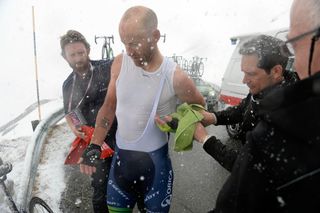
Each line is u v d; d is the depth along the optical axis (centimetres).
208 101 1020
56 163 482
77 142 273
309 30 85
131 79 198
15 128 776
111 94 219
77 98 290
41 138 530
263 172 82
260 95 210
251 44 210
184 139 177
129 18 174
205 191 414
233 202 90
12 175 419
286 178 76
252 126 220
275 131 79
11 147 546
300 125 72
